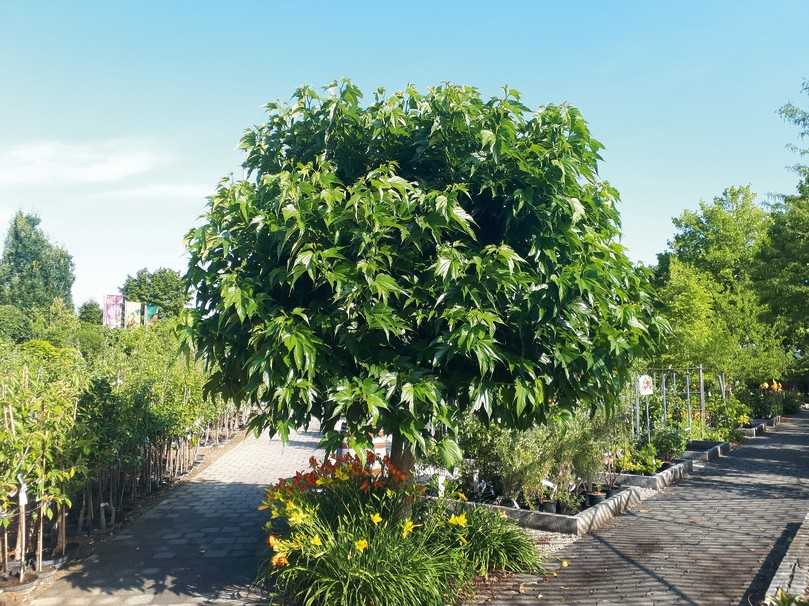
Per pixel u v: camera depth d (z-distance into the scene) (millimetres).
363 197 4969
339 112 5863
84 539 8359
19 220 52094
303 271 4898
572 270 5293
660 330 6320
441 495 7516
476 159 5477
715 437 17422
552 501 9109
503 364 5660
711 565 6887
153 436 10859
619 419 10492
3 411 6621
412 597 5508
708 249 32688
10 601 6266
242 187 5617
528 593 6293
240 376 6027
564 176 5406
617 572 6801
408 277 5359
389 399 5359
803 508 9680
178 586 6637
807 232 18312
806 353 31469
